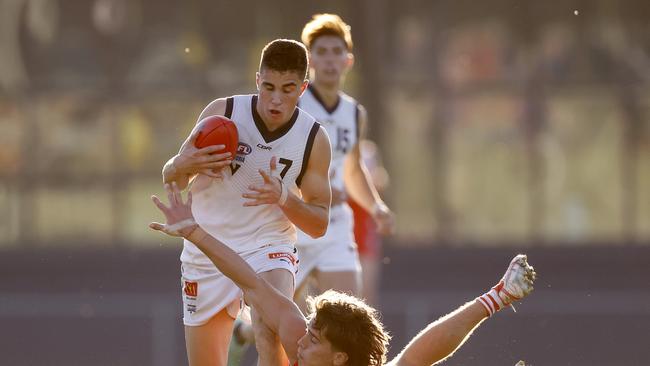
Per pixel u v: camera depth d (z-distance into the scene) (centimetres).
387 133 5872
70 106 5947
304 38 2788
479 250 5712
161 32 5962
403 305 4953
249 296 1795
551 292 5444
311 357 1686
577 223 5866
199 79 5944
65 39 5972
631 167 5859
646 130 5859
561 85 5894
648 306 4825
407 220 5878
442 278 5644
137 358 4850
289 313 1784
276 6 5900
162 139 5941
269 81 1838
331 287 2730
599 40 5900
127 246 5841
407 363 1761
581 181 5891
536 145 5900
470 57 5909
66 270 5719
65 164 5934
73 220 5909
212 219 1961
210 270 2008
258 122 1912
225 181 1938
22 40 5959
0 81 5950
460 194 5897
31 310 4953
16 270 5706
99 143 5947
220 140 1827
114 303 4938
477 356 4612
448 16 5903
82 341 4897
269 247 1970
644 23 5888
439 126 5897
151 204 5906
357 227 3431
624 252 5725
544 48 5903
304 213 1872
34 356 4850
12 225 5894
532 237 5875
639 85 5866
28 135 5938
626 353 4766
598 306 4809
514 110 5903
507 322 4734
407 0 5891
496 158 5903
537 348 4700
